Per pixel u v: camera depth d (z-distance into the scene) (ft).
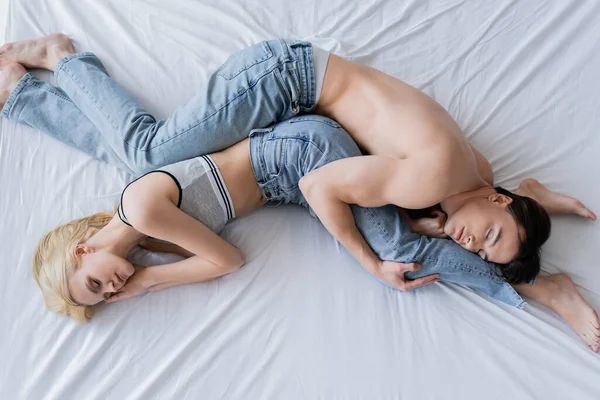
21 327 3.88
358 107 3.84
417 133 3.54
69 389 3.72
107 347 3.86
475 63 4.72
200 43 4.69
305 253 4.21
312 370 3.82
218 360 3.83
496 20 4.80
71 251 3.76
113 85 4.25
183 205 3.80
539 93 4.64
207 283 4.08
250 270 4.11
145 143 3.99
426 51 4.76
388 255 3.95
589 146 4.51
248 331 3.92
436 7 4.87
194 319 3.97
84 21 4.67
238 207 4.10
